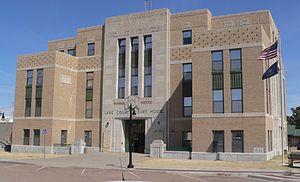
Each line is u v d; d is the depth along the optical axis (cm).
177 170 2614
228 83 3516
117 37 4706
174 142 4197
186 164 3077
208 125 3534
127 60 4597
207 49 3647
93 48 4959
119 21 4719
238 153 3369
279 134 4428
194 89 3647
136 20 4609
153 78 4397
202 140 3538
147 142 4328
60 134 4619
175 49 4356
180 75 4281
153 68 4412
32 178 2086
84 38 5025
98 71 4841
